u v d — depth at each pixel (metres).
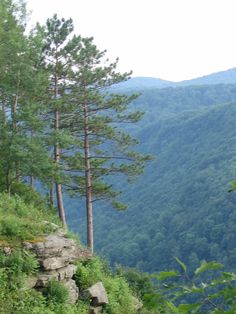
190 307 3.51
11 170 26.91
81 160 33.41
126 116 34.25
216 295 3.55
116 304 19.52
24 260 16.28
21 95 26.91
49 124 30.80
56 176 26.53
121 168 34.25
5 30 26.78
